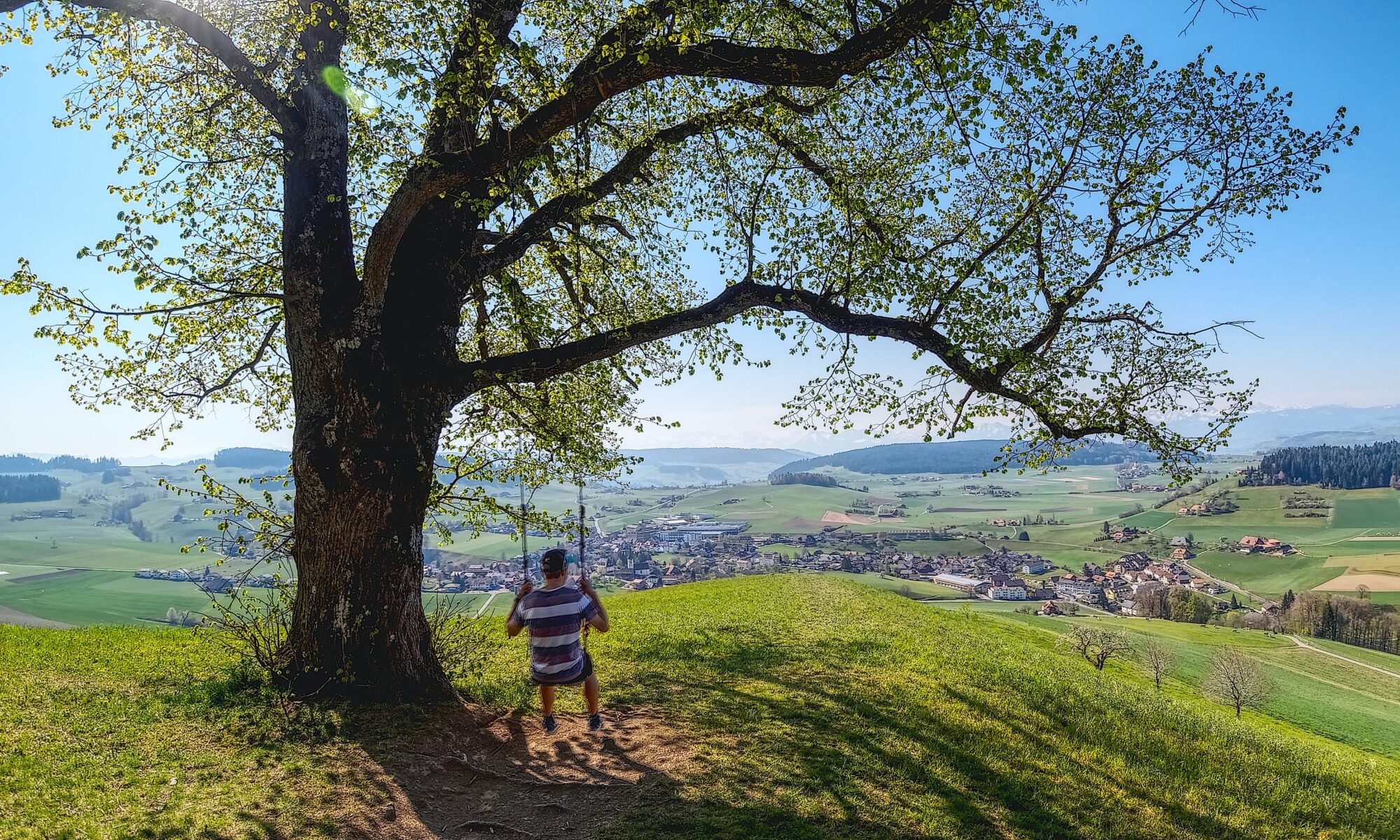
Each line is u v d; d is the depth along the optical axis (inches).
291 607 374.3
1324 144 407.2
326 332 359.9
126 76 433.1
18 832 209.0
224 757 282.4
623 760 307.3
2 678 373.4
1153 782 340.8
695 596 1191.6
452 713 344.5
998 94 411.8
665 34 337.4
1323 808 345.1
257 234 507.5
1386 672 2684.5
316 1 378.0
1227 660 1592.0
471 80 350.3
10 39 408.5
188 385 505.7
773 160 497.4
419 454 372.8
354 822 240.1
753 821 251.3
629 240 564.4
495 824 246.2
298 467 359.3
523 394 526.9
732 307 436.1
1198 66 422.0
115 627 646.5
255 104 468.8
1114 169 447.5
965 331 418.9
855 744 337.7
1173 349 446.6
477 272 418.3
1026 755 348.8
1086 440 461.7
